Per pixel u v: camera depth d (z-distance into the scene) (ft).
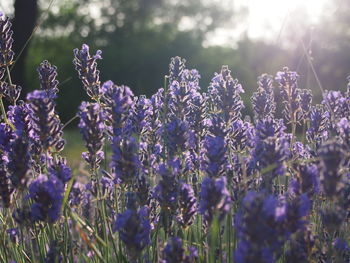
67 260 9.58
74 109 92.53
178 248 7.52
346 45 69.77
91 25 140.36
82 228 9.52
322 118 11.04
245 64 116.78
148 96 131.64
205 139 10.31
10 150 9.82
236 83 10.88
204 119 10.98
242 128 10.82
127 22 143.84
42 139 8.96
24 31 53.52
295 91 11.21
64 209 9.25
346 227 9.12
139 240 7.67
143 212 8.25
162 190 8.71
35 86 83.46
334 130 10.11
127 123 9.62
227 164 9.32
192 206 8.55
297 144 11.05
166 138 9.89
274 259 6.59
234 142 10.85
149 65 133.49
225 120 10.79
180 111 10.70
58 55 132.46
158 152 11.26
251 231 5.90
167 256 7.53
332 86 73.72
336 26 68.33
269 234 6.15
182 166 9.73
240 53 130.41
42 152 9.96
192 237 10.81
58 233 9.91
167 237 9.06
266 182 8.22
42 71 11.23
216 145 8.55
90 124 9.02
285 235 6.84
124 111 9.12
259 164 9.05
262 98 11.28
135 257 7.78
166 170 8.84
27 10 53.98
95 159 10.20
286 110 11.32
